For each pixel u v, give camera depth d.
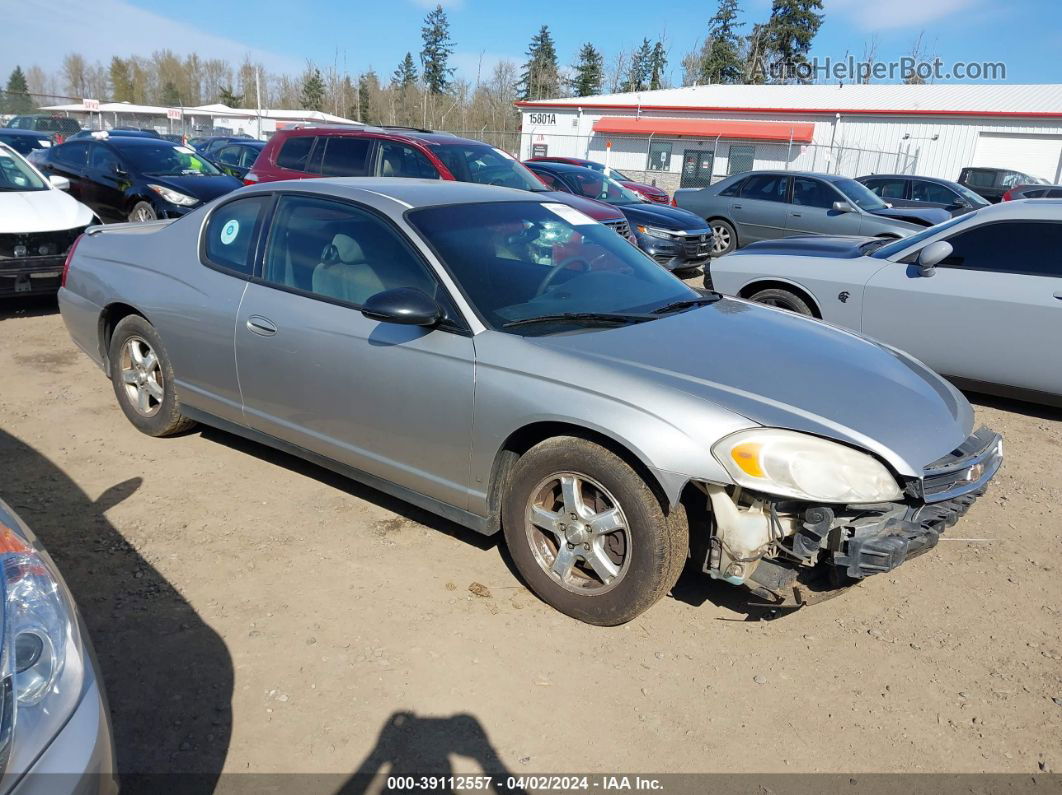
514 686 2.76
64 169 11.05
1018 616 3.33
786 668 2.93
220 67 84.31
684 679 2.84
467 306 3.21
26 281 7.09
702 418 2.71
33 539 2.02
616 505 2.90
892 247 6.29
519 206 3.97
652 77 69.19
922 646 3.10
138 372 4.60
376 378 3.38
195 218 4.33
